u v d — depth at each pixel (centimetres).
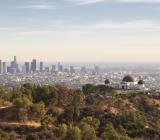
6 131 11281
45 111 13000
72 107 13812
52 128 11369
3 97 15388
